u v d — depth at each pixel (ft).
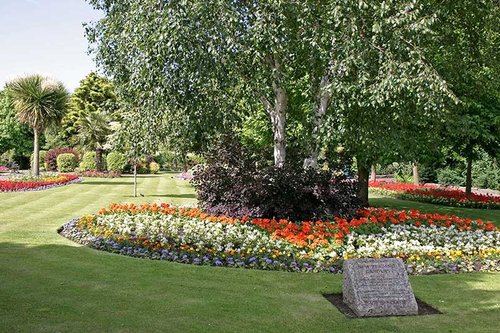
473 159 53.67
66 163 116.78
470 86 38.96
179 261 21.83
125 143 38.50
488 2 32.50
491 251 24.62
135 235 25.96
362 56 26.35
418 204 55.98
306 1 26.99
